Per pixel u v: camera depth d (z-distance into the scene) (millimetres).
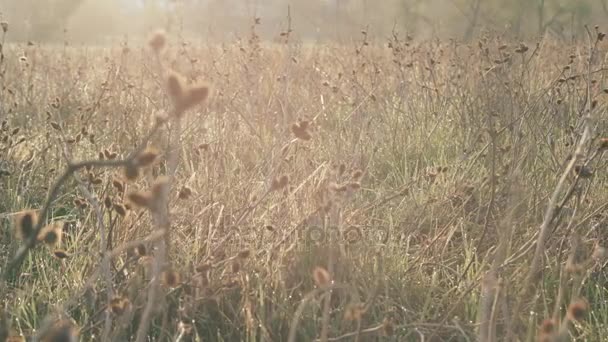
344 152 3969
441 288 2869
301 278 2760
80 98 6266
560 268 2781
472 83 5402
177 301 2572
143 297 2389
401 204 3643
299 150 3641
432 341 2502
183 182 3443
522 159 3518
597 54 4812
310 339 2420
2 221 3486
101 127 5086
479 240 3246
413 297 2828
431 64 5484
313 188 3094
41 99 6016
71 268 2883
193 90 1261
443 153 4449
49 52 8766
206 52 6559
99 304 2596
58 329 1205
